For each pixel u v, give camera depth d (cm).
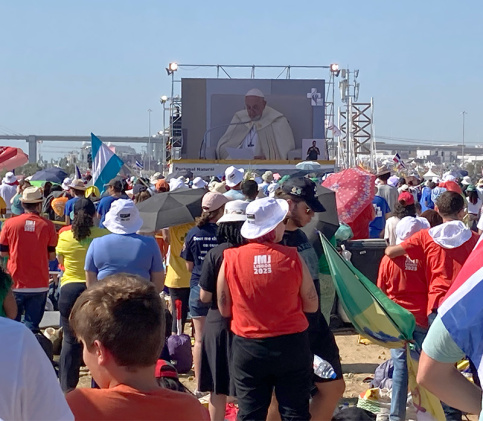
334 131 4150
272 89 3866
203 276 536
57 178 2175
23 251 796
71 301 679
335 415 616
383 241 989
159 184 1225
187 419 279
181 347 802
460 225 582
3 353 243
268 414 540
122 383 278
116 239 618
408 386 609
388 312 548
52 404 250
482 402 271
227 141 3862
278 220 477
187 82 3853
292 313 472
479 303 256
